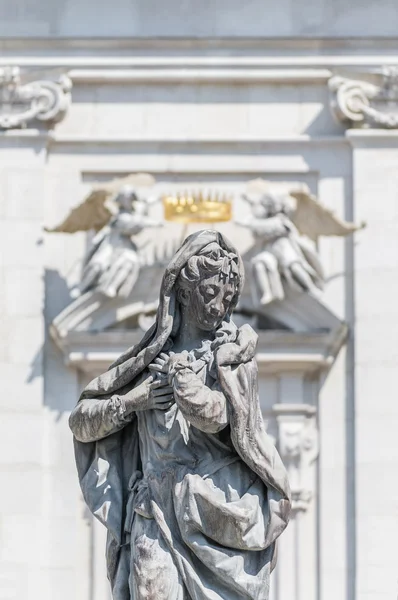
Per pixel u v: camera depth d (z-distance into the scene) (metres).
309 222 46.50
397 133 47.34
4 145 47.50
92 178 47.66
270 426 46.59
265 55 47.62
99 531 46.31
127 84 47.88
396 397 46.53
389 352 46.75
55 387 46.81
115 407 19.27
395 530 46.06
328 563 46.06
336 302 47.03
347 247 47.25
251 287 46.38
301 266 46.00
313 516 46.31
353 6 47.59
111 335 46.19
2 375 46.78
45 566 46.16
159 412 19.25
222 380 18.94
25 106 47.59
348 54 47.56
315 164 47.56
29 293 47.03
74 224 46.50
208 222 46.19
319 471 46.47
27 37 47.50
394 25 47.44
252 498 18.95
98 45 47.69
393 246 47.16
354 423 46.50
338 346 46.56
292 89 47.88
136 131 47.72
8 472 46.44
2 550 46.12
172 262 19.36
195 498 18.89
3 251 47.16
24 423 46.59
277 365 46.31
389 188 47.34
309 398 46.69
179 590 18.94
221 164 47.53
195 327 19.48
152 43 47.72
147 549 19.00
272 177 47.66
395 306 46.91
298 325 46.34
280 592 46.03
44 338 46.94
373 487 46.25
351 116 47.31
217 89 47.84
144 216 46.22
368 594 45.75
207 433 19.12
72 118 47.75
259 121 47.72
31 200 47.31
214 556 18.83
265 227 45.94
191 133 47.62
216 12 47.66
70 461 46.59
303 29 47.56
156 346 19.27
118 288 46.06
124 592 19.34
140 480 19.42
